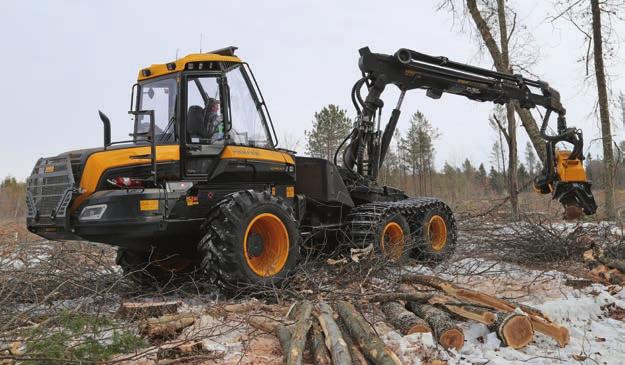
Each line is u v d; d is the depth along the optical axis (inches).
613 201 502.9
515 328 165.8
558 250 295.3
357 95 324.8
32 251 267.7
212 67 236.1
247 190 223.9
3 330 152.5
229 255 207.9
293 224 231.5
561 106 370.3
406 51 328.8
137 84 254.5
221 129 233.1
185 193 218.7
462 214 541.6
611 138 510.3
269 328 167.3
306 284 225.9
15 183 1448.1
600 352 164.2
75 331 160.9
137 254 257.3
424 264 306.3
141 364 144.8
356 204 331.9
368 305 191.9
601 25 509.4
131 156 213.9
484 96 360.2
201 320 178.5
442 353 155.5
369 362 141.3
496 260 294.5
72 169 214.5
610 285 243.1
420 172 1566.2
